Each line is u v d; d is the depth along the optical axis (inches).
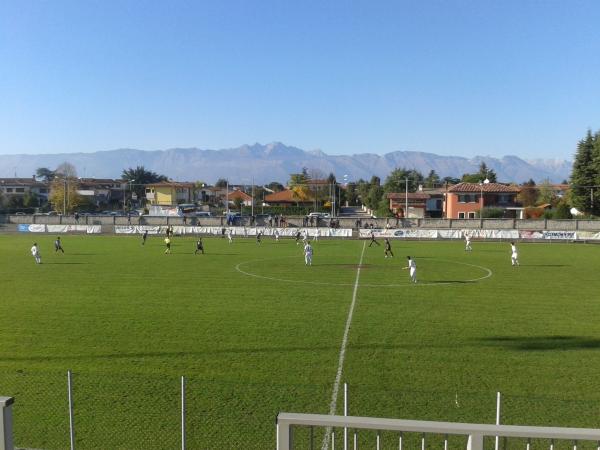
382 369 677.3
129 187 6501.0
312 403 550.3
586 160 3779.5
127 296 1162.6
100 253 2062.0
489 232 2765.7
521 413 515.2
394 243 2645.2
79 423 508.7
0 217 3336.6
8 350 758.5
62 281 1364.4
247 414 526.3
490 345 785.6
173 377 639.8
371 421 277.9
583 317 968.3
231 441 475.5
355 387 606.2
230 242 2637.8
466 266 1712.6
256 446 467.2
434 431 272.4
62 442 478.6
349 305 1072.8
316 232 2935.5
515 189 4301.2
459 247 2423.7
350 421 278.7
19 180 6092.5
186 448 465.1
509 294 1200.8
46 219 3353.8
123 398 562.6
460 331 864.9
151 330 868.0
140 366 687.1
